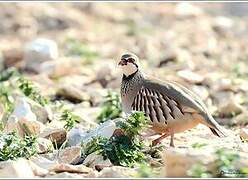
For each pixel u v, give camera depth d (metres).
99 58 24.38
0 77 20.20
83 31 29.81
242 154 10.47
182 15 32.34
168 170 9.76
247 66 21.69
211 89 17.69
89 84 19.53
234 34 28.84
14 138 11.59
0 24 30.11
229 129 14.37
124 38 28.34
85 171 10.61
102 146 11.37
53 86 18.89
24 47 24.12
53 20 30.64
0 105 13.86
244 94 17.33
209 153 9.87
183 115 11.87
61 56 24.16
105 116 14.86
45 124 13.80
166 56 21.92
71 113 13.71
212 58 23.52
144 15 32.59
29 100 14.05
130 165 11.18
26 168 10.29
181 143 12.60
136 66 12.30
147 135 12.91
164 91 11.94
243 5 34.34
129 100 12.41
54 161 11.34
